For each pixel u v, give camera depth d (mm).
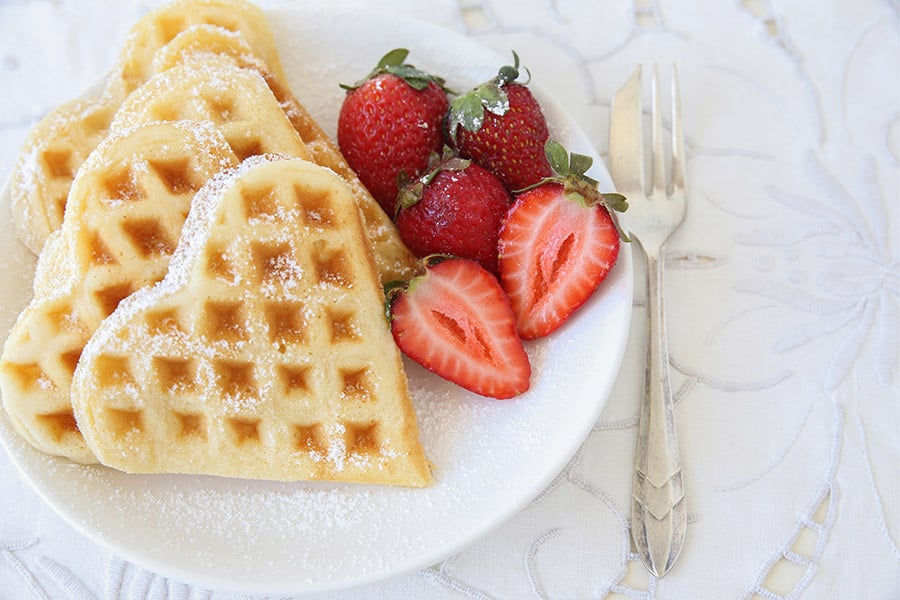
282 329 409
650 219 454
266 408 405
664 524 419
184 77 428
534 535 424
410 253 437
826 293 450
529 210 422
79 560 429
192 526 408
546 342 427
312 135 445
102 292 406
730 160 468
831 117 472
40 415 407
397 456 409
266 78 445
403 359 434
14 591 427
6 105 488
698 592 419
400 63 444
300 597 422
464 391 427
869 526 425
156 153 413
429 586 422
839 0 484
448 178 426
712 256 455
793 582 420
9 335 418
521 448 415
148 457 405
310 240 408
